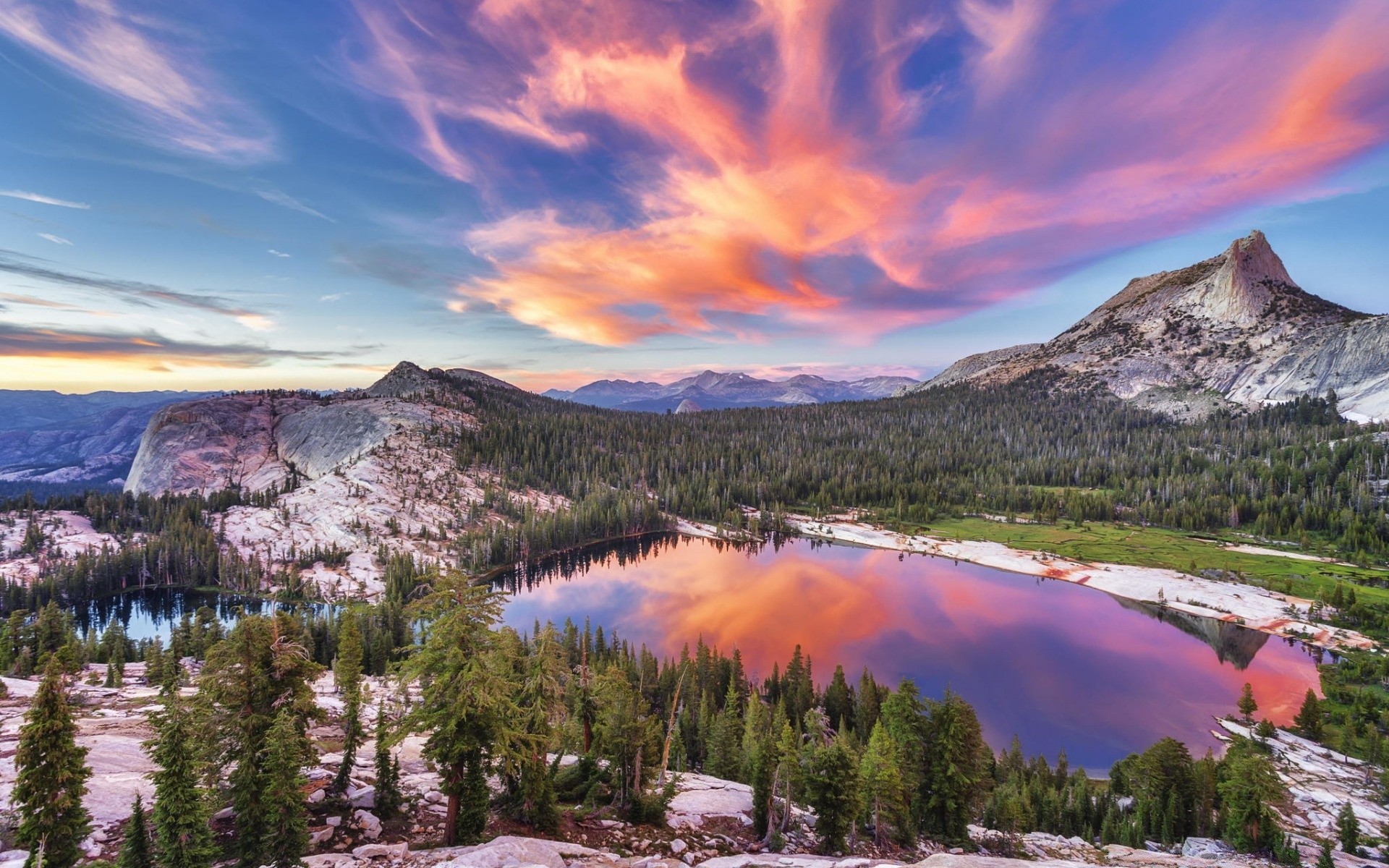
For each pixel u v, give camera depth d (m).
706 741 73.88
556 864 23.94
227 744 25.09
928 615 166.88
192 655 95.25
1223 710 108.38
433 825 28.70
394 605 134.25
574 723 42.53
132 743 36.69
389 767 29.23
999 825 56.84
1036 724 104.25
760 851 35.03
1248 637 145.00
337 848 25.34
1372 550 181.50
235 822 25.89
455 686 26.05
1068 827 60.81
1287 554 192.38
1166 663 131.25
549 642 33.03
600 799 37.62
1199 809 60.72
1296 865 49.19
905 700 48.56
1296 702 109.19
